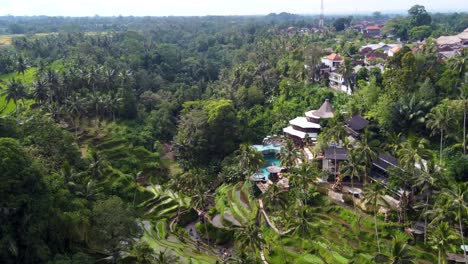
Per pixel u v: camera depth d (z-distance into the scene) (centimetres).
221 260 8219
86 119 13675
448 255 7256
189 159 13088
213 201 10862
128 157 12119
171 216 10138
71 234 6631
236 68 19100
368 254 7712
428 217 7612
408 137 10469
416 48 15212
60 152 9212
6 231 5916
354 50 19138
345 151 9988
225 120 13550
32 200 6222
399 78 11356
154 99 16488
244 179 11462
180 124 14350
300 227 7669
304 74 15850
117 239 6975
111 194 9850
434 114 9538
